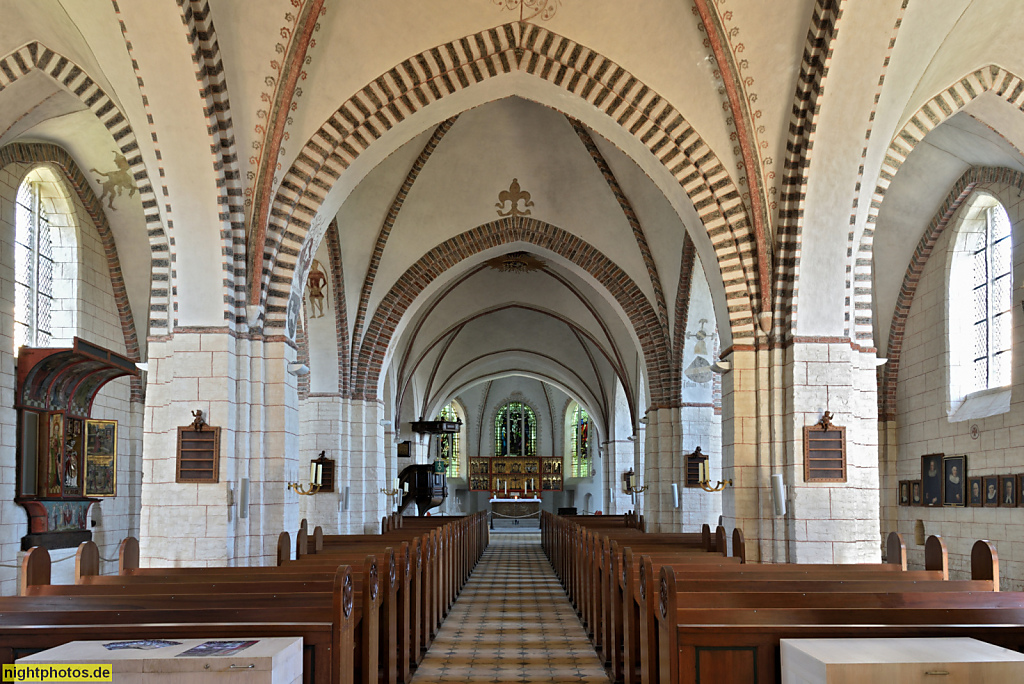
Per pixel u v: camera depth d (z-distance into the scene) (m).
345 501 19.62
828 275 12.38
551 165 18.14
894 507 20.11
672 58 11.95
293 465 12.48
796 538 12.01
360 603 7.33
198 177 11.49
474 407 45.28
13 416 13.73
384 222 18.72
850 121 11.55
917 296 19.27
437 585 12.24
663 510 19.94
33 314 15.42
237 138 11.63
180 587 7.33
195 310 11.72
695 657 5.77
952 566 17.55
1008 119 12.78
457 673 9.26
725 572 8.30
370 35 11.64
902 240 19.00
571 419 44.78
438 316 27.25
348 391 19.95
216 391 11.59
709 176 12.48
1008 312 16.53
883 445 20.23
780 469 12.35
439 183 18.41
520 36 12.07
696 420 19.73
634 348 25.94
